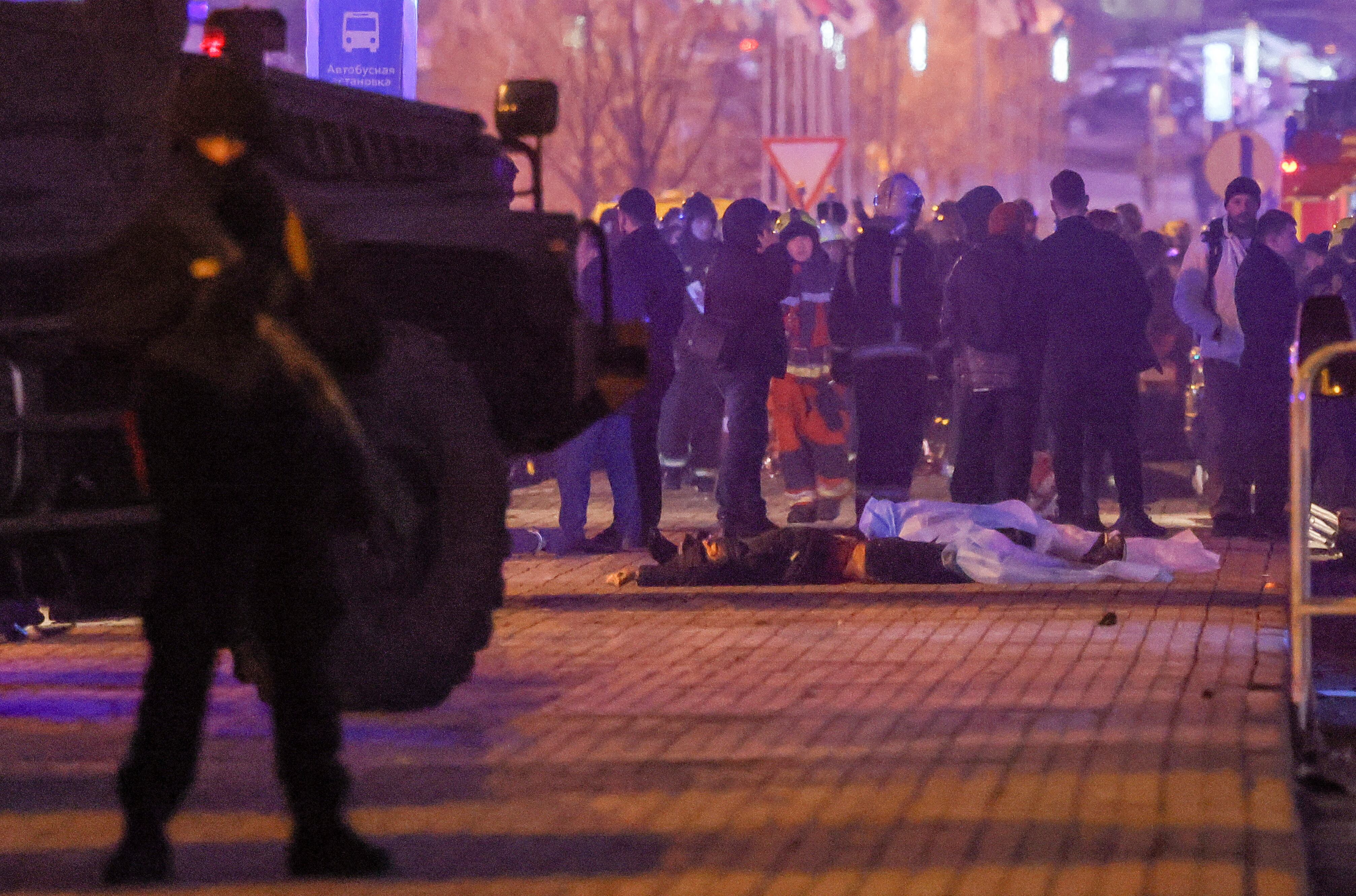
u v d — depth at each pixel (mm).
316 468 21281
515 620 39500
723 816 23891
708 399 67750
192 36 32125
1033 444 56281
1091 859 21594
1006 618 39250
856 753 27188
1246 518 55250
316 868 21531
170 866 21531
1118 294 52469
